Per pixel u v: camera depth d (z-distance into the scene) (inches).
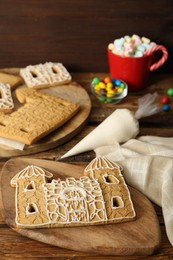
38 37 42.1
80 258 27.6
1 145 33.7
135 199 30.5
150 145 34.4
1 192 30.2
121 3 40.8
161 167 32.0
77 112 37.7
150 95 39.0
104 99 39.5
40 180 30.5
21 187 30.1
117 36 42.4
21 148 33.7
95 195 29.6
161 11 41.2
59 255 27.6
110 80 40.7
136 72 40.1
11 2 40.1
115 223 28.8
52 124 35.1
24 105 37.3
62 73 41.3
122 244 27.7
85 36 42.3
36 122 35.1
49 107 36.9
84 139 35.0
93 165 31.9
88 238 27.9
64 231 28.2
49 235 27.9
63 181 30.5
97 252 27.7
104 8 40.9
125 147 34.5
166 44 43.1
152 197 31.0
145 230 28.6
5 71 42.0
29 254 27.6
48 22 41.4
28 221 28.1
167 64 44.2
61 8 40.8
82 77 43.2
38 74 40.9
